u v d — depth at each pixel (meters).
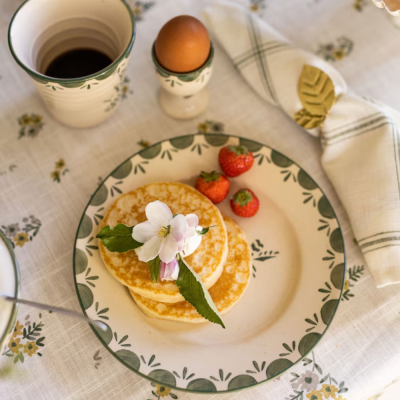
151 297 0.55
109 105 0.61
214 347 0.54
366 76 0.66
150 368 0.53
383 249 0.57
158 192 0.58
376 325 0.57
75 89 0.56
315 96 0.62
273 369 0.53
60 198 0.61
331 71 0.64
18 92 0.65
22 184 0.62
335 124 0.62
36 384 0.55
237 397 0.55
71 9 0.59
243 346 0.54
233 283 0.56
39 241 0.59
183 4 0.69
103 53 0.62
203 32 0.57
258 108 0.65
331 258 0.57
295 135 0.64
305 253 0.58
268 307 0.56
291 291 0.57
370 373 0.55
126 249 0.53
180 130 0.64
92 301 0.55
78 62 0.62
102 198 0.58
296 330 0.55
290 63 0.64
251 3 0.69
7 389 0.55
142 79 0.66
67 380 0.55
